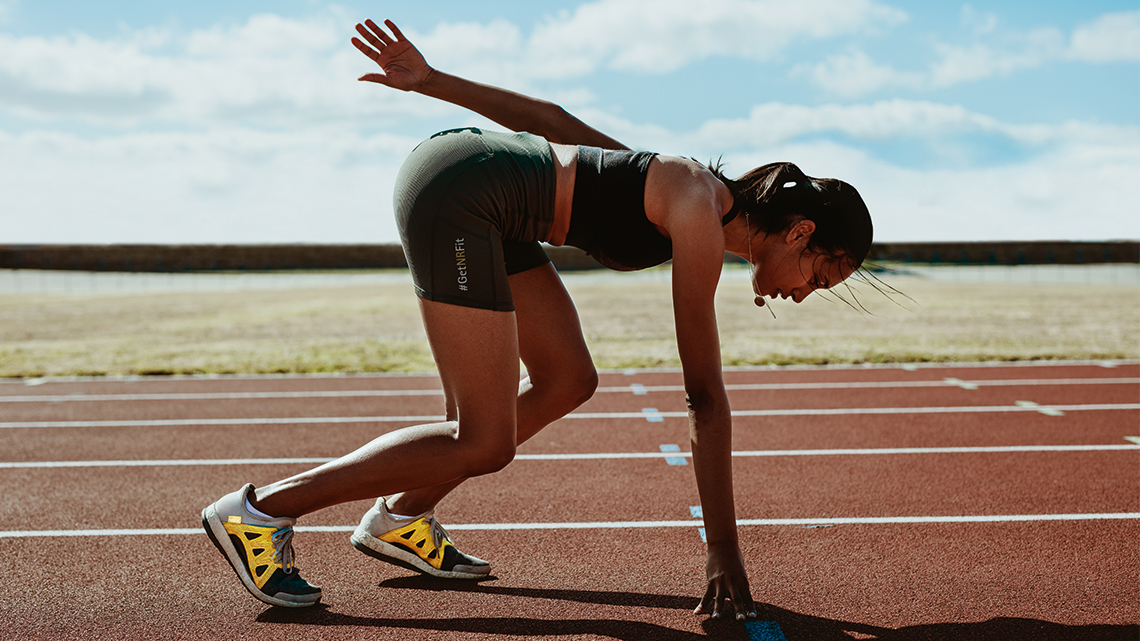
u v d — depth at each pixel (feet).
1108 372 24.23
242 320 46.52
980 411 18.49
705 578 8.80
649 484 12.81
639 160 6.90
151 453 15.24
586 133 8.05
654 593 8.36
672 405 19.67
